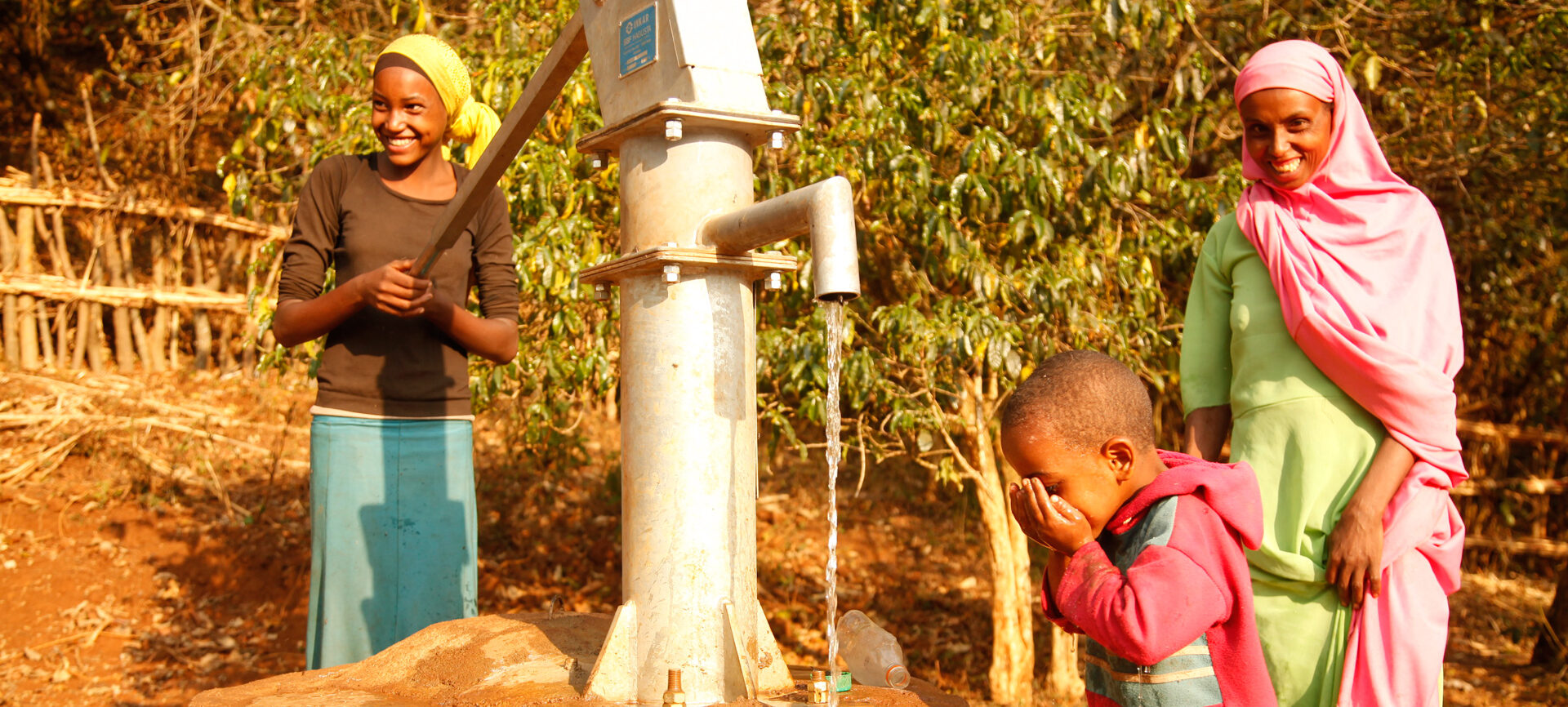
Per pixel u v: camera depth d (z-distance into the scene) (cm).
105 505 613
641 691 156
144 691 462
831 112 427
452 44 475
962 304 421
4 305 715
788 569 676
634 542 160
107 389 705
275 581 571
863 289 506
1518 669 619
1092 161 407
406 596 249
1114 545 171
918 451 540
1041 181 396
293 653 511
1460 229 604
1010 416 172
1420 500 195
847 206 138
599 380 435
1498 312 679
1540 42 505
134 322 762
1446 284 207
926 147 443
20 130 911
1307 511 200
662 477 157
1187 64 482
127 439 661
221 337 789
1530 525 852
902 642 601
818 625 607
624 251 165
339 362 250
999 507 508
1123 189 409
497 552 642
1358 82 524
